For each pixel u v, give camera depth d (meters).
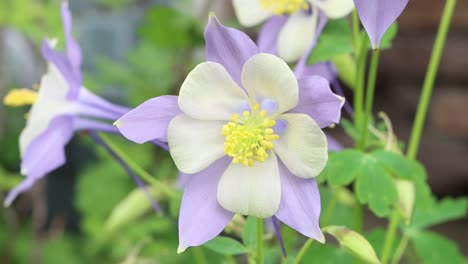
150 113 0.38
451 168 0.97
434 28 0.95
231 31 0.38
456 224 0.98
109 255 0.84
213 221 0.39
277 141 0.39
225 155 0.39
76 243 0.90
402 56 0.98
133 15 1.04
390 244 0.46
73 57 0.45
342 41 0.44
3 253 0.86
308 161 0.38
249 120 0.39
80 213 1.00
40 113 0.46
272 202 0.38
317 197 0.38
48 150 0.46
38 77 0.90
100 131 0.46
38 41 0.80
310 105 0.38
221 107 0.39
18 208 0.87
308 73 0.46
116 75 0.85
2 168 0.92
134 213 0.50
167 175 0.77
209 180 0.39
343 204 0.51
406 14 0.96
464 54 0.93
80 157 1.00
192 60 0.82
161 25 0.78
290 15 0.45
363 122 0.44
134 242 0.71
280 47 0.45
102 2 1.00
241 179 0.39
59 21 0.79
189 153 0.38
